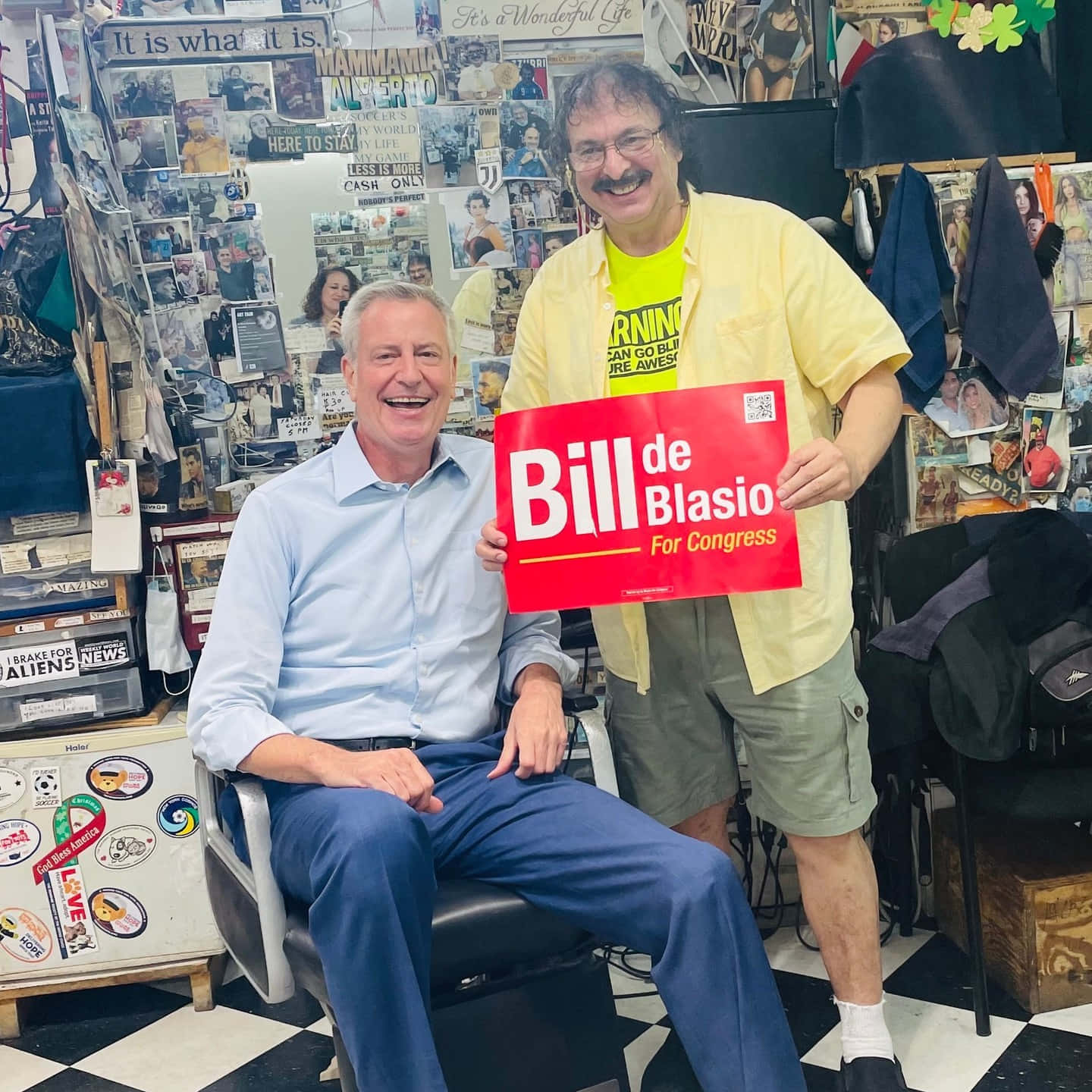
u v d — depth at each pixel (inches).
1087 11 102.5
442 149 103.1
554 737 67.7
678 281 71.9
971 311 95.2
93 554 88.0
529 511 66.7
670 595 65.7
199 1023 90.5
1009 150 98.1
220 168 100.7
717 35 105.0
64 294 91.1
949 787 84.4
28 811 89.0
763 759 73.1
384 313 68.4
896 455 99.6
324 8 100.5
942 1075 75.3
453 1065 62.6
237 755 63.6
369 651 70.1
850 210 99.7
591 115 67.0
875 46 97.8
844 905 72.9
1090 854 87.9
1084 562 82.6
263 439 103.5
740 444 64.5
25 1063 86.0
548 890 63.1
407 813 58.1
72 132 87.2
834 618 71.0
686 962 56.4
